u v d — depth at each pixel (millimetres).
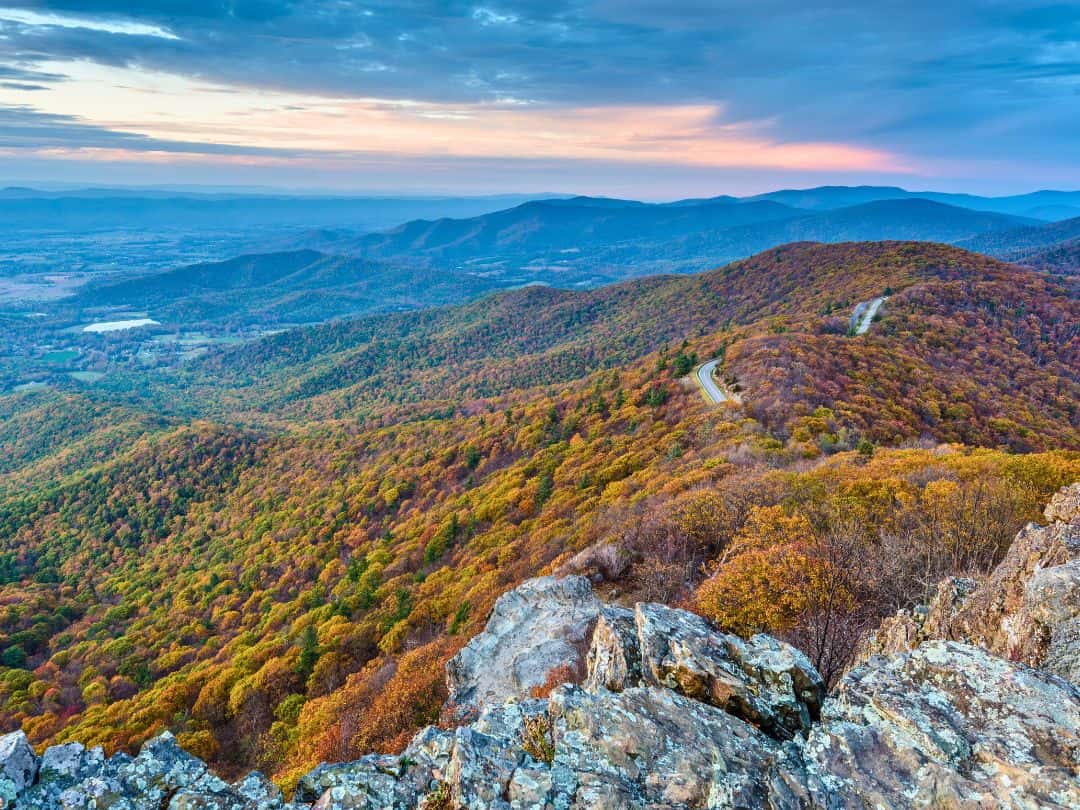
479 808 9953
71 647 87312
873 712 9867
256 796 10805
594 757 10625
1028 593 12172
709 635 14148
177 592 103938
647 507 46188
